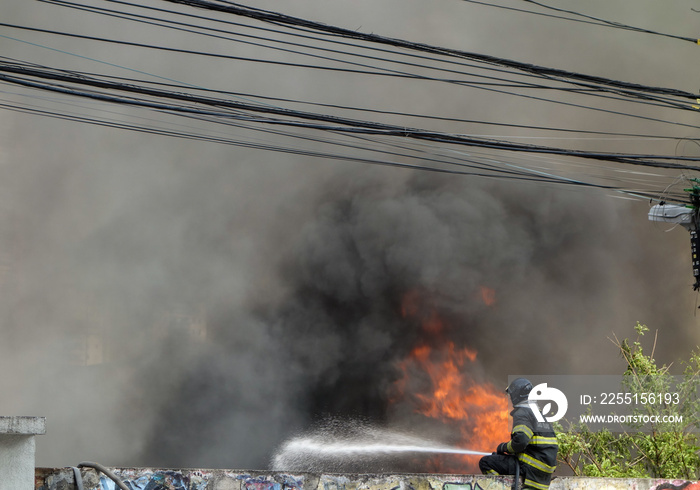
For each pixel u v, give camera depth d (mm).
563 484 6383
